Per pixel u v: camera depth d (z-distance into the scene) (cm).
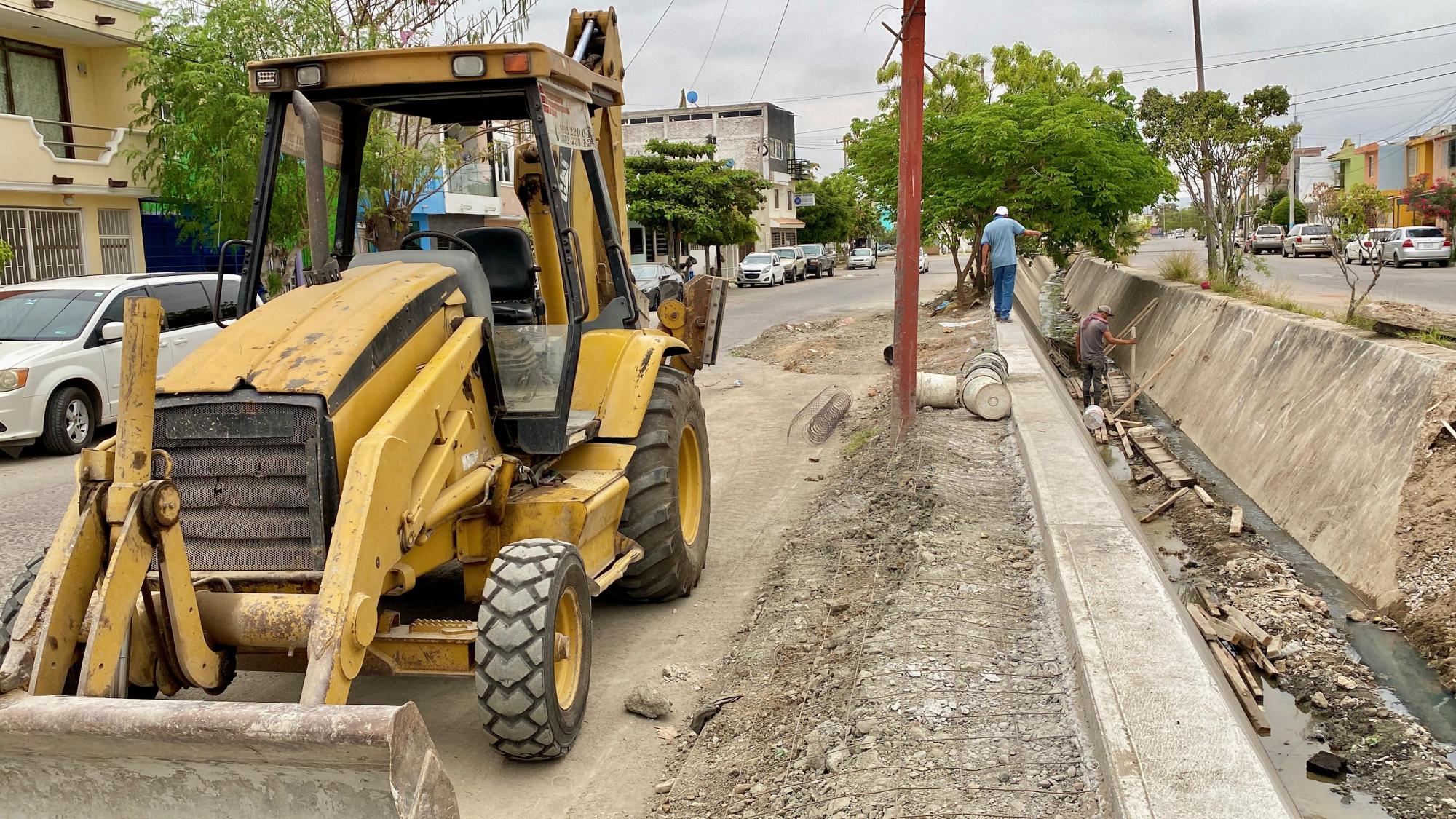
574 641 473
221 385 396
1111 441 1305
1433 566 695
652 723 512
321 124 548
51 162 1884
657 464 620
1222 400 1259
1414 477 763
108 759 309
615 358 602
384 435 390
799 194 7069
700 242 4291
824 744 438
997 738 417
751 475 1020
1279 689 629
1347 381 947
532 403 519
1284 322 1175
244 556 395
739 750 470
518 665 425
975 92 2594
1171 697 408
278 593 392
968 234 2478
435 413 431
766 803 412
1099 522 642
